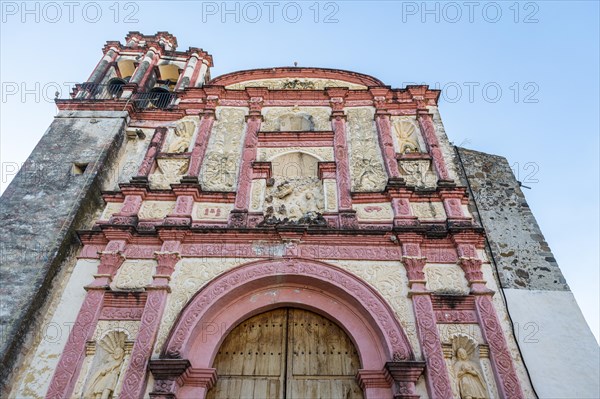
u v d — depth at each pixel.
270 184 10.25
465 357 7.49
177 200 9.62
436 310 7.94
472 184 10.42
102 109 11.81
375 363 7.46
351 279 8.27
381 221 9.34
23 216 8.95
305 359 7.95
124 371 7.21
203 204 9.75
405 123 11.77
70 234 8.82
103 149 10.55
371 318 7.78
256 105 12.15
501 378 7.07
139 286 8.32
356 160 10.73
